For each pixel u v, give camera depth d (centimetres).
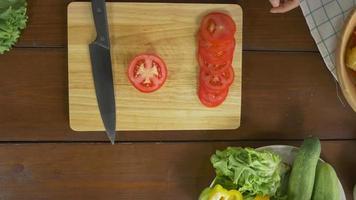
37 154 91
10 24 84
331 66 91
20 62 90
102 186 93
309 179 89
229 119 93
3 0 85
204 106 92
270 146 94
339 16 90
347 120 98
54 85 91
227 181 92
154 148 94
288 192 91
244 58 94
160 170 94
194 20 91
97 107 90
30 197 91
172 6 91
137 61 88
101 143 92
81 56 89
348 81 85
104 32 87
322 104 97
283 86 96
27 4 89
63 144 92
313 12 90
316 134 97
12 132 90
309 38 96
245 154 89
